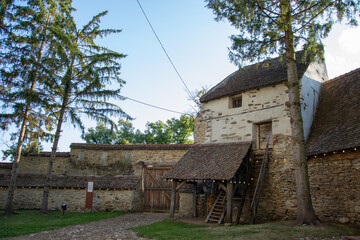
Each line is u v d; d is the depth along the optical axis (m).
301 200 8.42
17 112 12.71
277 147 11.73
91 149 17.25
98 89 12.86
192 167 11.63
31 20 12.88
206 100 14.91
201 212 13.20
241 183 11.39
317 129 11.43
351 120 10.09
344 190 8.98
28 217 11.50
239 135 13.21
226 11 9.38
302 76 11.88
